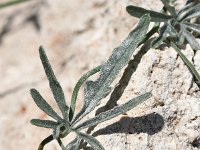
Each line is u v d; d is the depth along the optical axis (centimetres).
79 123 18
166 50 18
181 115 17
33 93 16
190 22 19
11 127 24
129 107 16
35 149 22
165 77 18
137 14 18
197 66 18
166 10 19
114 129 17
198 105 17
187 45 19
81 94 20
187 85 18
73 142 16
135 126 17
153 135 17
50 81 17
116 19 22
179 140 17
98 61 22
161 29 18
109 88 17
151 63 18
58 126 16
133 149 16
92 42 24
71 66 24
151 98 17
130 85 18
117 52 17
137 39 17
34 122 16
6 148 23
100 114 16
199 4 18
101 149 16
